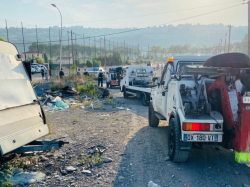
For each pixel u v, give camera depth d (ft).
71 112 32.99
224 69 12.55
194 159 15.44
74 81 63.46
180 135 13.42
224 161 15.14
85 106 38.55
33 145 14.05
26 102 15.05
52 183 12.10
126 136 20.80
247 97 11.62
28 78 16.49
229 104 12.69
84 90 50.47
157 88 22.30
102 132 22.18
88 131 22.59
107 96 50.01
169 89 17.30
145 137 20.52
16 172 13.41
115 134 21.50
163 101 19.33
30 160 15.16
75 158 15.61
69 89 49.24
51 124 25.67
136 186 11.82
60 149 17.39
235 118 12.48
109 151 16.99
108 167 14.12
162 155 16.16
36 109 15.65
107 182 12.21
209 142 13.51
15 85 14.73
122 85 51.78
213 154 16.40
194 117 13.19
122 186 11.82
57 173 13.34
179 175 13.03
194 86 14.73
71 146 18.07
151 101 24.49
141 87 41.27
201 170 13.70
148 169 13.85
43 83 60.03
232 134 12.55
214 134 13.00
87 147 17.80
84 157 15.61
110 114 31.53
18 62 16.14
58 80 62.80
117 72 70.90
